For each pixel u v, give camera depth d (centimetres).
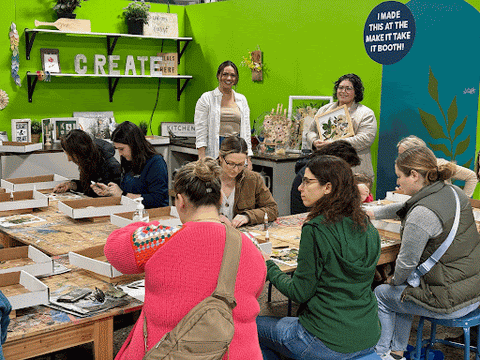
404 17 484
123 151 365
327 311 220
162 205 366
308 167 228
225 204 340
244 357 166
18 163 561
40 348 193
